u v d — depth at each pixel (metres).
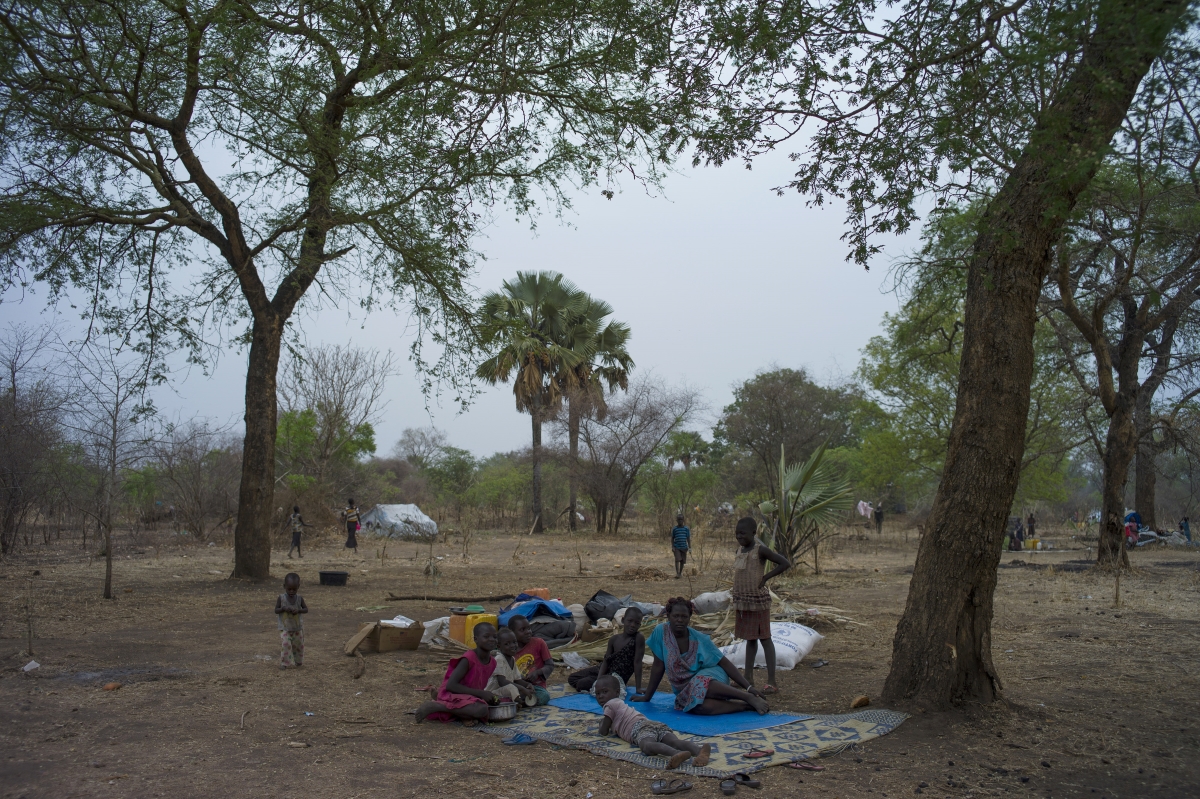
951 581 6.01
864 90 6.96
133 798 4.27
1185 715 5.93
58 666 7.64
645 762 4.86
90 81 11.71
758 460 41.38
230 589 13.85
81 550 22.20
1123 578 16.55
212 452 27.44
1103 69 5.63
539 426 38.47
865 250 7.24
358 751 5.16
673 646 6.18
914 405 29.25
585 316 37.16
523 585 15.83
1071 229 6.25
